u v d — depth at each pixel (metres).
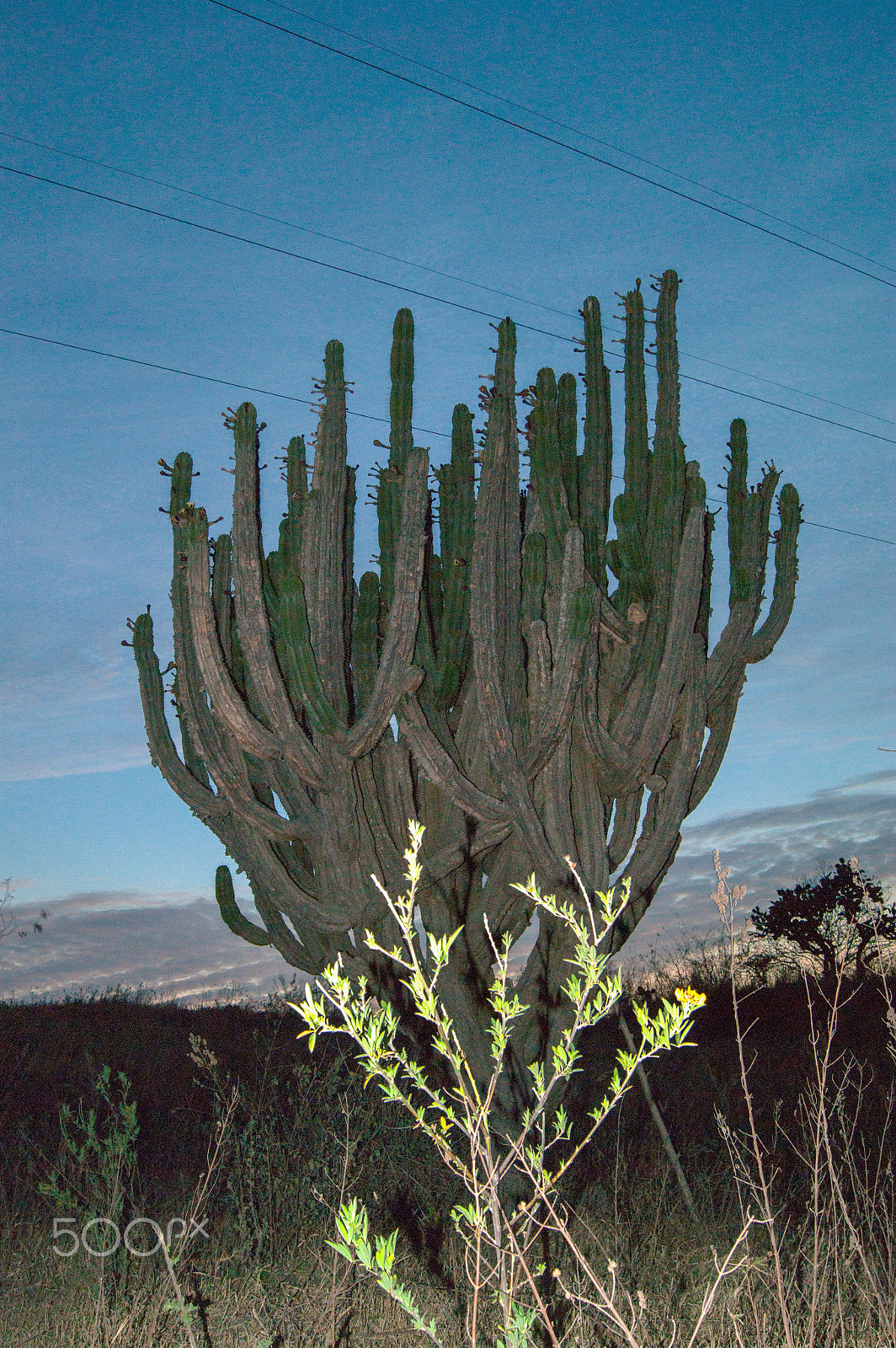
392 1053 1.96
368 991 6.27
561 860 6.06
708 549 7.11
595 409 6.98
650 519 6.62
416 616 5.96
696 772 6.99
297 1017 11.10
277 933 7.08
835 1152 5.21
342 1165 5.48
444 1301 4.32
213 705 6.03
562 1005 6.09
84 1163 5.33
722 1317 3.96
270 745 6.09
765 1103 8.75
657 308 7.02
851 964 12.79
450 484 6.89
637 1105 8.20
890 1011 4.16
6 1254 4.71
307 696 5.91
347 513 7.04
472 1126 2.03
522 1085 5.89
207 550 6.12
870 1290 3.77
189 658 6.64
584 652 5.94
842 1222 4.16
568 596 5.90
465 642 6.68
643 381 6.88
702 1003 2.06
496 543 6.11
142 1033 11.13
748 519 7.05
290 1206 5.42
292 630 5.92
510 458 6.29
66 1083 9.02
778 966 14.65
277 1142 5.72
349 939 6.57
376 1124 5.80
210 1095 8.30
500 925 6.40
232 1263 4.83
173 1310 4.18
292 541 6.55
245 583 5.97
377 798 6.38
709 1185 5.96
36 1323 4.18
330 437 6.40
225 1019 12.33
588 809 6.32
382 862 6.24
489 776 6.44
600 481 6.92
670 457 6.58
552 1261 4.48
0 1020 11.32
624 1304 4.07
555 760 6.16
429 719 6.38
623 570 6.49
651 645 6.36
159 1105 8.38
